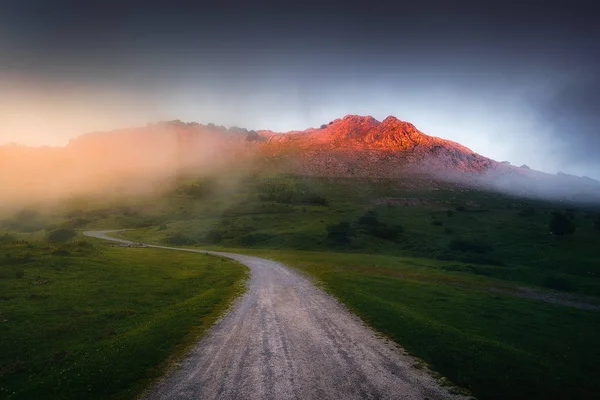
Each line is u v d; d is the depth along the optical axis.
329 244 119.06
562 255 99.62
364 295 36.03
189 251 86.81
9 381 15.29
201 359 18.36
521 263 98.00
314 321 26.45
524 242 119.94
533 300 44.75
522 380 15.90
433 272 67.19
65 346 19.83
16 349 18.97
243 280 47.56
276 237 127.56
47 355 18.36
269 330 23.95
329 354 19.19
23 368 16.55
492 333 26.09
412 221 167.75
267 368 17.11
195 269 55.97
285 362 17.92
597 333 29.05
